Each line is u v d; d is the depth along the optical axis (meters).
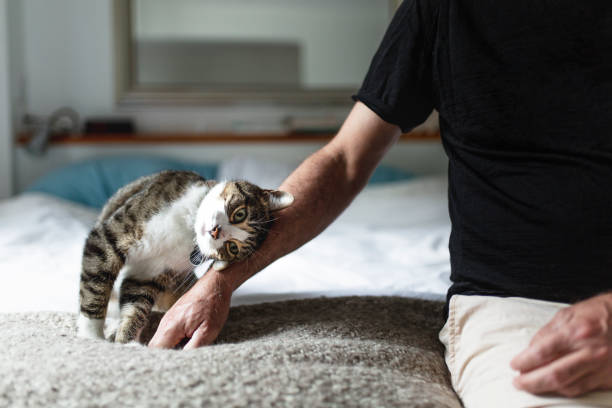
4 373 0.72
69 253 1.78
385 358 0.88
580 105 0.91
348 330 1.00
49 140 2.96
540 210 0.89
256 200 0.98
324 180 1.08
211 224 0.92
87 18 3.11
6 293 1.33
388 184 2.98
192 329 0.89
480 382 0.82
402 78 1.07
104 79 3.17
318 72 3.31
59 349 0.81
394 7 3.29
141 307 1.00
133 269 1.04
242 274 0.97
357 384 0.74
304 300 1.18
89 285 0.98
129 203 1.02
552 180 0.90
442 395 0.81
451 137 1.04
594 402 0.71
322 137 3.18
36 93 3.12
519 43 0.96
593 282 0.85
